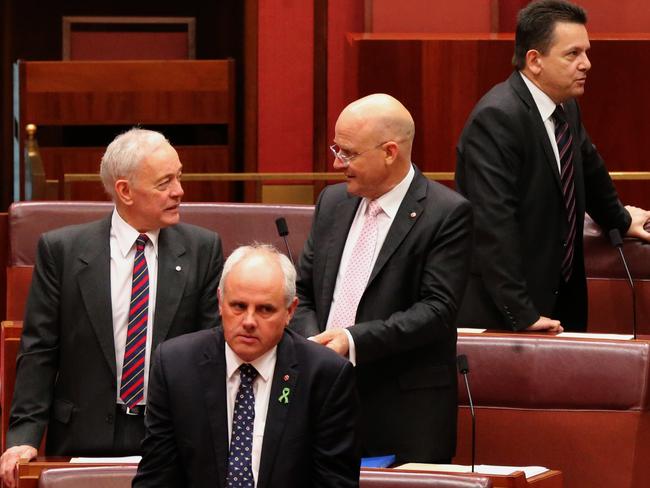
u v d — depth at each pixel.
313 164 24.95
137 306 11.62
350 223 11.66
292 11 24.70
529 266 13.56
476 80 21.00
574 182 13.79
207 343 9.11
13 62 27.14
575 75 13.44
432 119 21.05
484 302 13.60
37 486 10.32
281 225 12.33
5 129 27.14
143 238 11.76
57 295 11.70
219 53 27.22
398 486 9.48
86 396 11.57
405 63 21.05
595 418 12.45
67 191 17.77
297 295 11.92
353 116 11.20
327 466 8.96
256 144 24.97
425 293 11.13
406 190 11.39
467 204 11.29
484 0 23.02
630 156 20.89
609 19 23.41
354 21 24.61
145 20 27.09
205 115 24.92
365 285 11.30
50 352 11.70
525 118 13.48
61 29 27.16
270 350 9.04
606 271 15.29
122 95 24.75
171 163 11.56
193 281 11.77
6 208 27.39
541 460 12.61
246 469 8.89
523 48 13.63
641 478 12.49
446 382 11.38
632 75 20.81
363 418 11.31
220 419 8.94
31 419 11.51
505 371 12.72
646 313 15.19
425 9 23.06
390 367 11.31
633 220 15.09
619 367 12.41
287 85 24.84
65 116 24.70
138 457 11.02
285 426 8.91
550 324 13.22
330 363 9.05
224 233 15.09
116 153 11.55
